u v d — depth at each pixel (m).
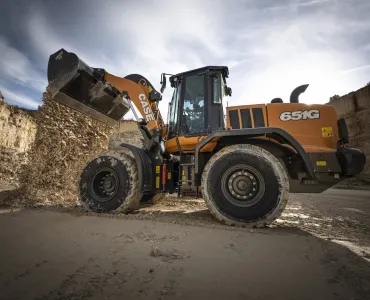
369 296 1.18
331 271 1.49
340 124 3.28
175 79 4.39
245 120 3.49
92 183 3.77
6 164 10.57
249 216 2.82
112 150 4.04
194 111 4.08
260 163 2.88
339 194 9.24
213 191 3.01
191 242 2.09
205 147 3.54
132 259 1.65
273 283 1.32
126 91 4.52
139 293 1.19
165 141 4.74
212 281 1.33
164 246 1.97
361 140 17.06
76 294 1.18
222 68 4.02
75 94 4.68
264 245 2.04
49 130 6.05
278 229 2.76
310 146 3.24
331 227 2.98
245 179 2.95
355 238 2.41
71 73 4.31
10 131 11.19
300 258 1.72
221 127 3.79
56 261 1.60
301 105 3.46
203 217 3.42
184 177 3.74
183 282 1.31
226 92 4.67
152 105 4.79
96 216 3.29
